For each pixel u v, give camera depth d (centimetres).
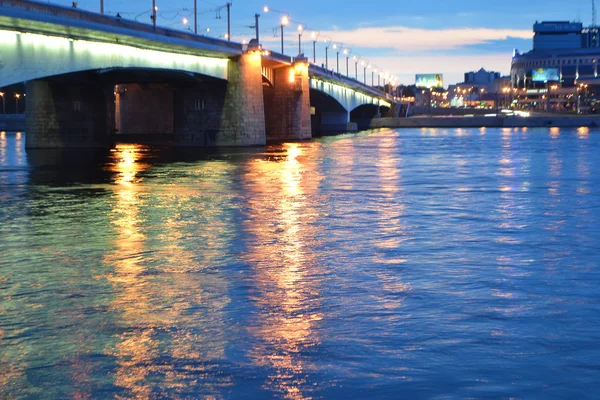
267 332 1444
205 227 2898
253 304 1659
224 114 11162
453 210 3431
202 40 9569
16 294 1777
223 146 11100
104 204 3722
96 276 1980
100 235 2711
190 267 2095
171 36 8531
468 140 12812
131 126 13688
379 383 1180
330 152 9112
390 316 1550
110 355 1321
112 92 12206
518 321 1511
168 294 1762
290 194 4159
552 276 1952
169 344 1378
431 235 2678
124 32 7138
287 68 14362
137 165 6800
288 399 1129
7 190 4484
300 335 1424
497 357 1291
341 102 19488
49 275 1998
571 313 1574
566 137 13812
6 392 1164
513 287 1819
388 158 7756
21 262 2191
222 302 1683
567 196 4047
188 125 11388
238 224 2978
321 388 1165
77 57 6738
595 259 2198
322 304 1655
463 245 2459
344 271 2025
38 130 10162
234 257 2248
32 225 2986
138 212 3388
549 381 1183
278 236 2666
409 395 1134
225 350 1341
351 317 1545
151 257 2258
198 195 4119
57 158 7994
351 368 1245
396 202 3766
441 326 1476
